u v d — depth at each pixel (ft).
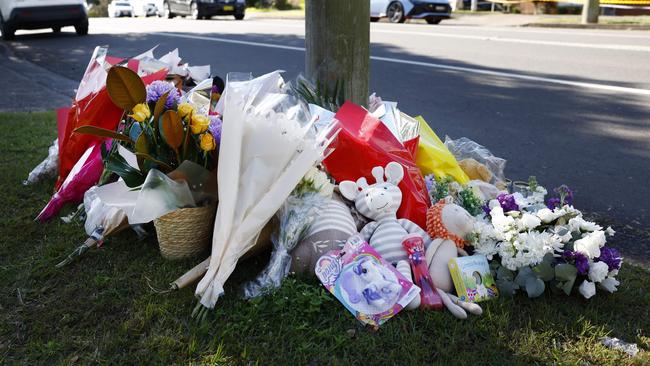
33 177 11.83
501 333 6.89
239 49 33.06
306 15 10.96
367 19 10.86
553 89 21.39
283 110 8.52
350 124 9.30
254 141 7.55
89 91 10.56
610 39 33.27
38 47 36.83
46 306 7.58
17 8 39.88
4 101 20.62
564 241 7.91
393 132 10.02
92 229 9.39
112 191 8.09
